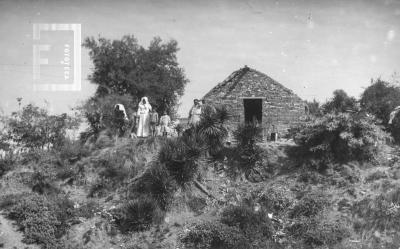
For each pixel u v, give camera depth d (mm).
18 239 22703
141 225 22781
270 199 23562
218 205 23859
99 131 30422
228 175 25750
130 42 39281
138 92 38250
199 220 22984
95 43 39125
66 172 26453
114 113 30844
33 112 29938
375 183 23406
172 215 23484
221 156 26641
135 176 25547
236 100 29422
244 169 25969
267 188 24469
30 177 26406
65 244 22516
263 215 22281
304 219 22016
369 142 24859
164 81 38531
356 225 21422
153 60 38969
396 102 28250
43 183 25859
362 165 25078
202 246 21453
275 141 28578
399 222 21109
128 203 23547
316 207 22484
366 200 22328
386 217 21344
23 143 29297
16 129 29172
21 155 28266
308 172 24812
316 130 25578
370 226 21312
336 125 25078
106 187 25438
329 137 25344
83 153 27734
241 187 25094
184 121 36312
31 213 23531
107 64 38406
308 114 28344
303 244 21000
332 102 27141
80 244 22500
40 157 27531
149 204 23172
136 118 30281
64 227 23203
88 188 25750
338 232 21094
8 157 27656
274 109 29281
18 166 27469
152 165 24906
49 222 23125
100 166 26672
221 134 26531
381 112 28125
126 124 30672
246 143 26359
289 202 23328
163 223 23047
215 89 29969
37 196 24672
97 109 30906
